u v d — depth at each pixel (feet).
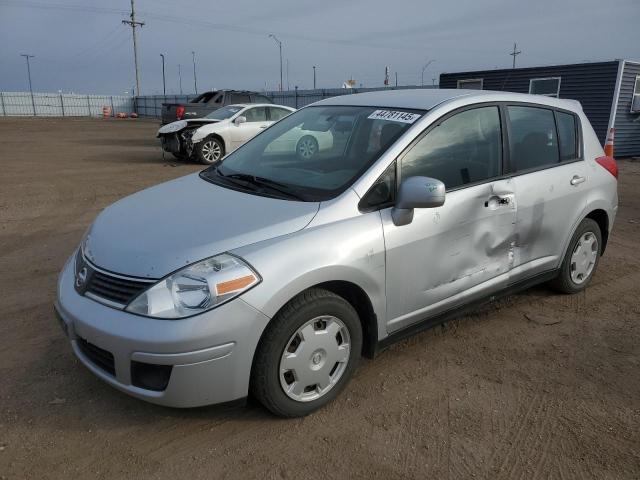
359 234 9.87
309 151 12.36
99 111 176.24
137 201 11.58
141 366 8.59
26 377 10.97
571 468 8.77
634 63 50.21
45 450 8.93
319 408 10.07
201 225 9.61
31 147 57.98
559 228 14.12
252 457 8.87
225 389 8.78
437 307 11.52
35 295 15.16
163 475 8.44
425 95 12.75
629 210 27.78
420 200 9.87
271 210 9.98
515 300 15.46
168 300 8.46
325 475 8.51
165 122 56.90
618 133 51.62
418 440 9.37
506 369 11.75
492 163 12.42
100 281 9.19
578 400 10.65
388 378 11.28
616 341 13.12
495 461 8.90
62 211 26.02
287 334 9.14
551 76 54.03
